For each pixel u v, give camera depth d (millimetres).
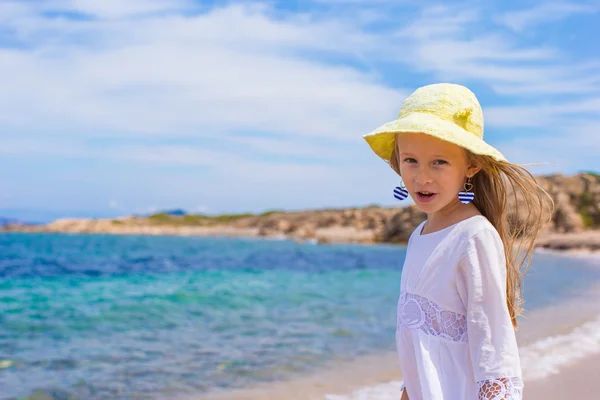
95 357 6590
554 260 25234
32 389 5285
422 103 2029
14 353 6812
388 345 7133
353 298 12445
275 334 7965
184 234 87312
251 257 31594
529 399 4605
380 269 22781
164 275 19953
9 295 13367
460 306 1938
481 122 2082
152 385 5391
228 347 7105
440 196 1979
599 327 7957
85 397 5047
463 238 1948
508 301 2139
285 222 70625
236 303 11555
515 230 2189
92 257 31984
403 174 2055
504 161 1926
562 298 11742
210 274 20234
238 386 5285
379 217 55219
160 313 10125
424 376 1932
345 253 35938
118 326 8781
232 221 88688
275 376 5664
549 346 6629
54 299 12477
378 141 2254
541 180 44719
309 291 14008
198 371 5906
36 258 31047
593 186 43438
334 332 8102
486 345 1838
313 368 5961
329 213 64625
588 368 5566
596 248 31609
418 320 2014
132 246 49531
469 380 1892
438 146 1944
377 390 5074
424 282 2012
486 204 2104
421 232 2166
